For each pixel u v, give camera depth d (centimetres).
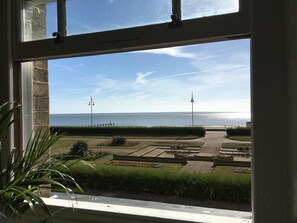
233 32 81
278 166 72
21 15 111
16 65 113
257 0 75
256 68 75
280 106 73
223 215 90
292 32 72
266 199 73
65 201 105
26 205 78
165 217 87
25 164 79
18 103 102
